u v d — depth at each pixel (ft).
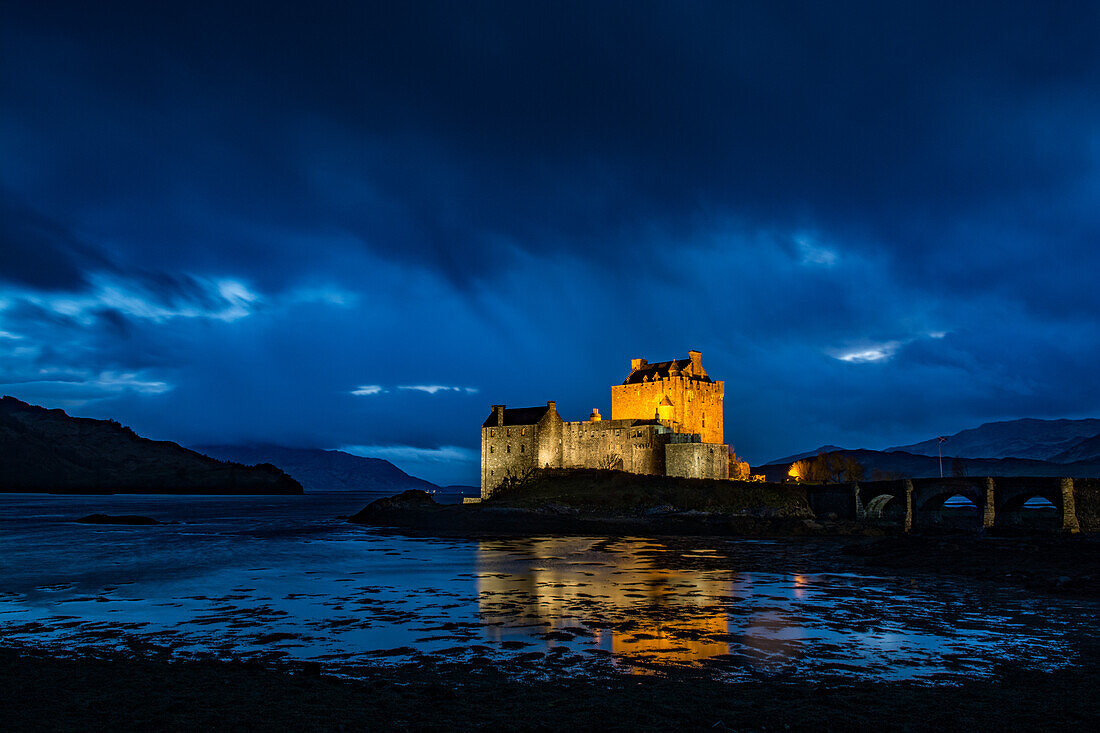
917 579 183.11
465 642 114.83
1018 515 329.52
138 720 73.31
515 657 105.29
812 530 324.19
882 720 76.48
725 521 335.06
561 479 415.64
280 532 352.08
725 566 210.38
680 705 81.30
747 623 129.49
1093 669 99.66
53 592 163.22
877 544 252.83
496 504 382.63
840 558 230.68
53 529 370.73
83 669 95.45
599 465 428.15
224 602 150.30
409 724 73.82
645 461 412.77
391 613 138.51
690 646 112.06
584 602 150.41
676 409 432.25
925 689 89.04
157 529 373.40
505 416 463.01
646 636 119.03
